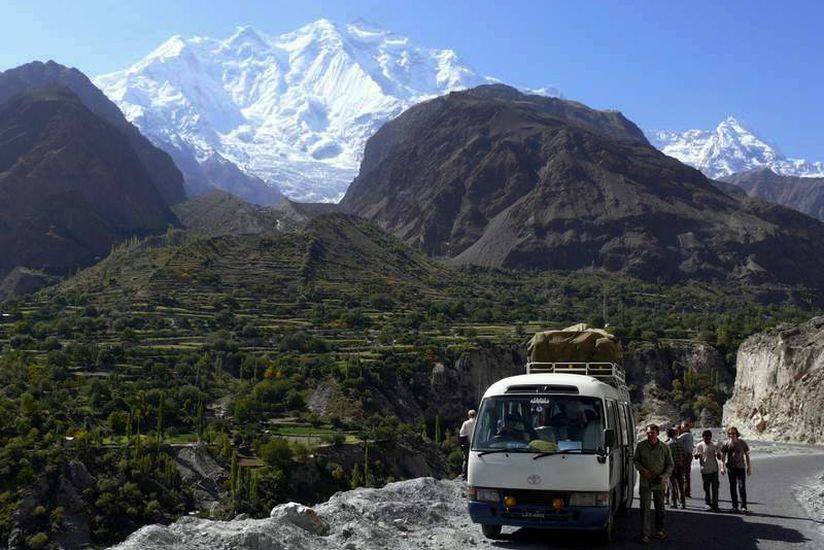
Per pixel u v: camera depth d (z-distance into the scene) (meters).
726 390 139.25
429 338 165.75
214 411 118.00
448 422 134.25
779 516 20.28
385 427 108.31
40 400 108.38
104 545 78.94
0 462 83.31
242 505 84.44
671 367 144.62
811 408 58.84
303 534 14.16
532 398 16.16
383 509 17.58
